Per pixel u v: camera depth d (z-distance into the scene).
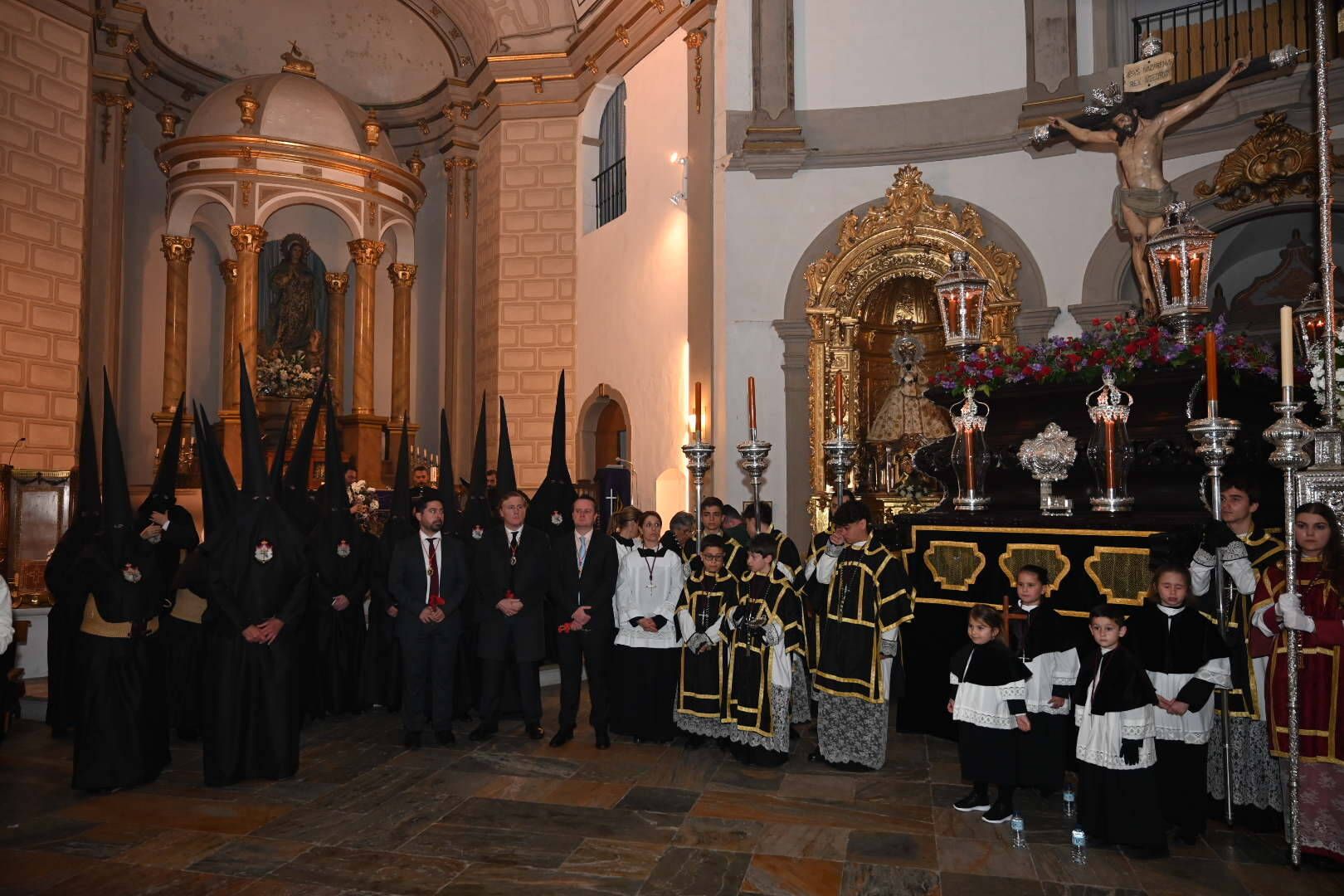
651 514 6.41
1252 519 5.05
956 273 7.09
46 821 4.96
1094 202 9.47
